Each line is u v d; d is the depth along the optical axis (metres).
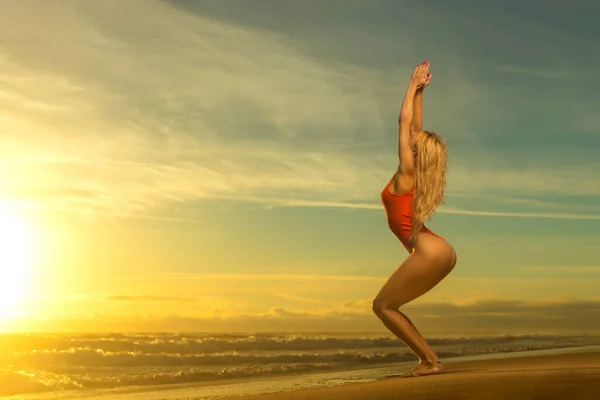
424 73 4.46
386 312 4.37
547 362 5.06
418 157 4.27
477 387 3.40
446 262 4.20
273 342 11.34
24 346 10.13
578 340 11.21
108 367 7.96
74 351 8.84
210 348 10.76
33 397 5.56
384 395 3.42
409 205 4.27
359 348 10.88
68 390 5.99
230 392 5.12
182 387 5.91
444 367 4.94
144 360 8.62
